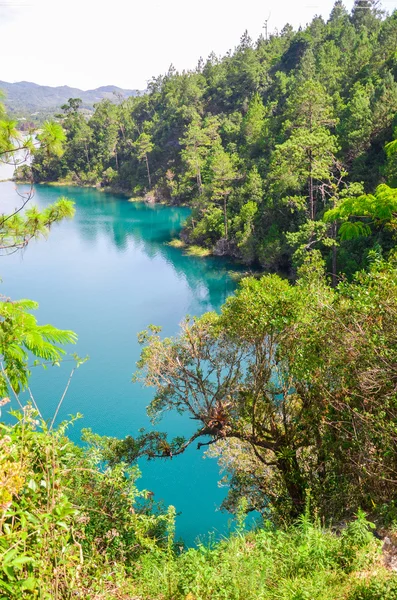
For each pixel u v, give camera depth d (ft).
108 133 412.57
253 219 178.19
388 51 229.04
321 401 35.22
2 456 13.29
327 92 217.77
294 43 337.52
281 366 41.45
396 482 26.68
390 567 19.22
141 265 191.21
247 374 48.11
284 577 18.53
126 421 85.10
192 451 76.13
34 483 14.08
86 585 16.70
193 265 186.80
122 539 22.18
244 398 47.21
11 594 12.26
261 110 271.90
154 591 17.89
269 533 22.31
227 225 191.83
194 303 148.36
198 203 214.90
